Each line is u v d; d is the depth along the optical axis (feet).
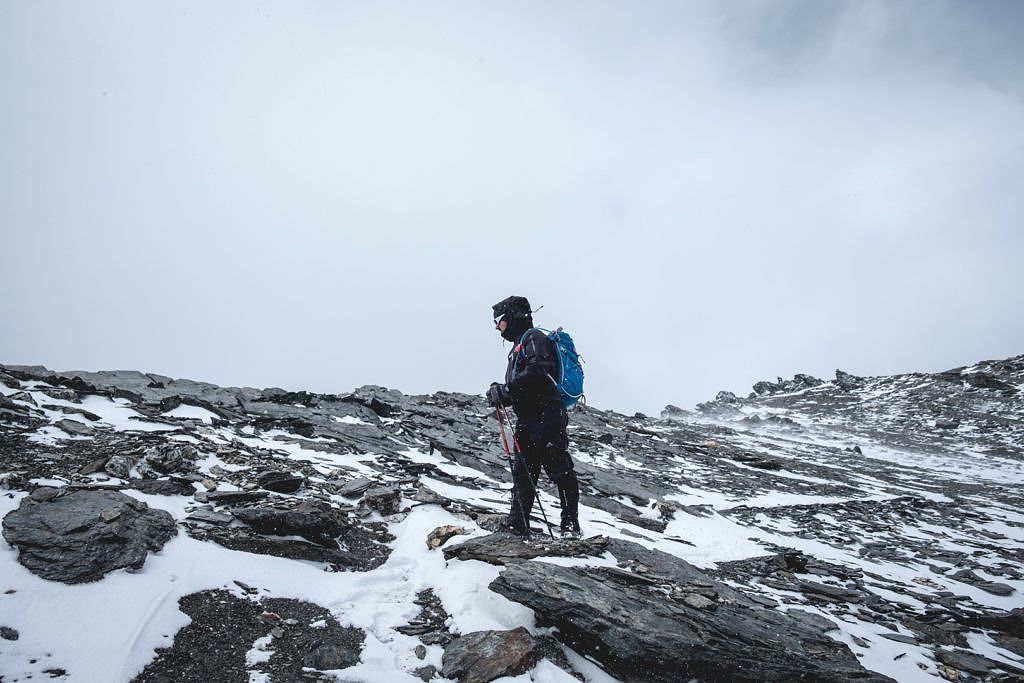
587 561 16.31
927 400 154.71
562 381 17.75
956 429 128.47
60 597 11.35
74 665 9.80
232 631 11.94
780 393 214.69
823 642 14.30
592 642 12.59
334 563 16.06
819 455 95.71
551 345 17.81
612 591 13.96
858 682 12.01
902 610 20.40
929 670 14.55
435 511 20.80
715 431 115.96
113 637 10.67
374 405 52.13
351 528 18.58
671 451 66.03
